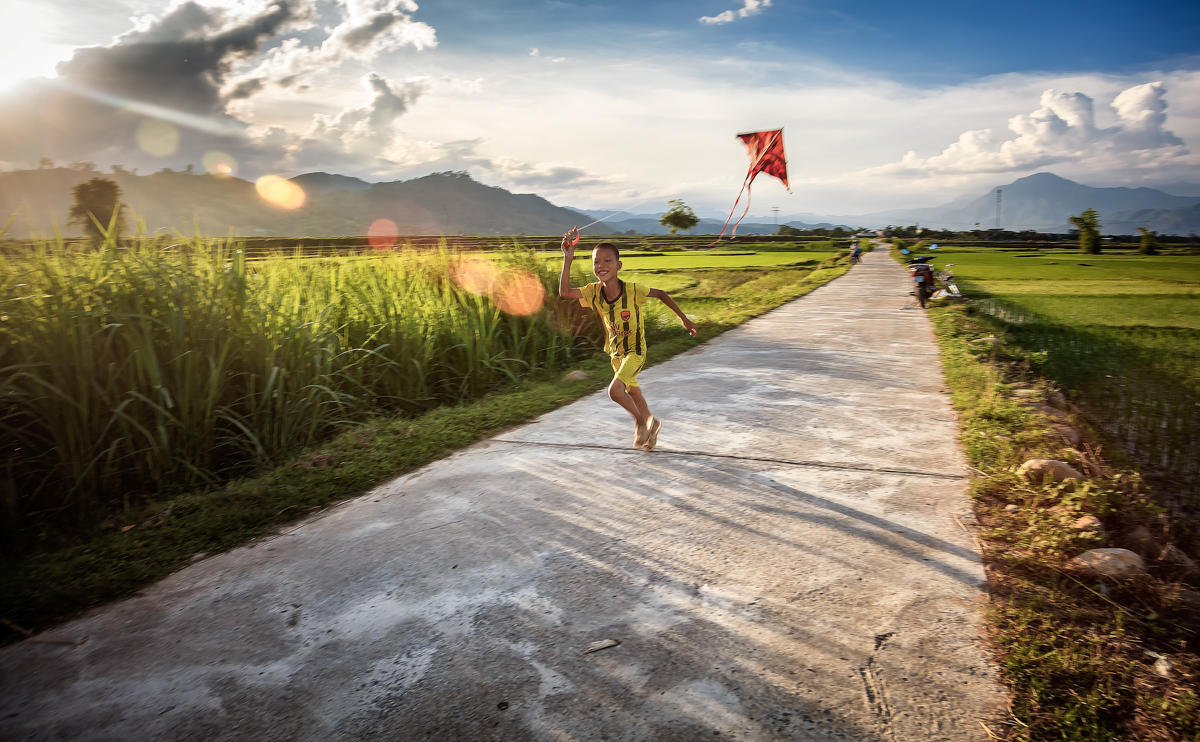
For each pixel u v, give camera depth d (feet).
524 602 9.53
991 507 12.24
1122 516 11.51
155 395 15.67
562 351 28.81
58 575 11.00
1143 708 6.99
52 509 14.11
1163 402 22.48
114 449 14.75
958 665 7.85
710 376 24.59
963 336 32.09
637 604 9.36
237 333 17.79
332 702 7.60
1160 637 8.30
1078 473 13.23
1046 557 10.14
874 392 21.45
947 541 10.93
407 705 7.48
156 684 8.11
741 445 16.31
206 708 7.61
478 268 29.14
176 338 16.16
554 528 11.95
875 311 44.39
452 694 7.63
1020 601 9.11
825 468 14.52
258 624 9.30
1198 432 19.24
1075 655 7.84
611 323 14.61
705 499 13.02
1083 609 8.87
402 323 23.34
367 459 15.93
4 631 9.50
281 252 26.50
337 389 20.36
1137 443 18.39
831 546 10.89
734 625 8.78
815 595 9.44
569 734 6.93
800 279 84.64
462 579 10.26
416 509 13.08
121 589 10.47
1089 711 6.95
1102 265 126.72
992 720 6.95
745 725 6.97
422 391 22.34
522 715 7.23
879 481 13.67
